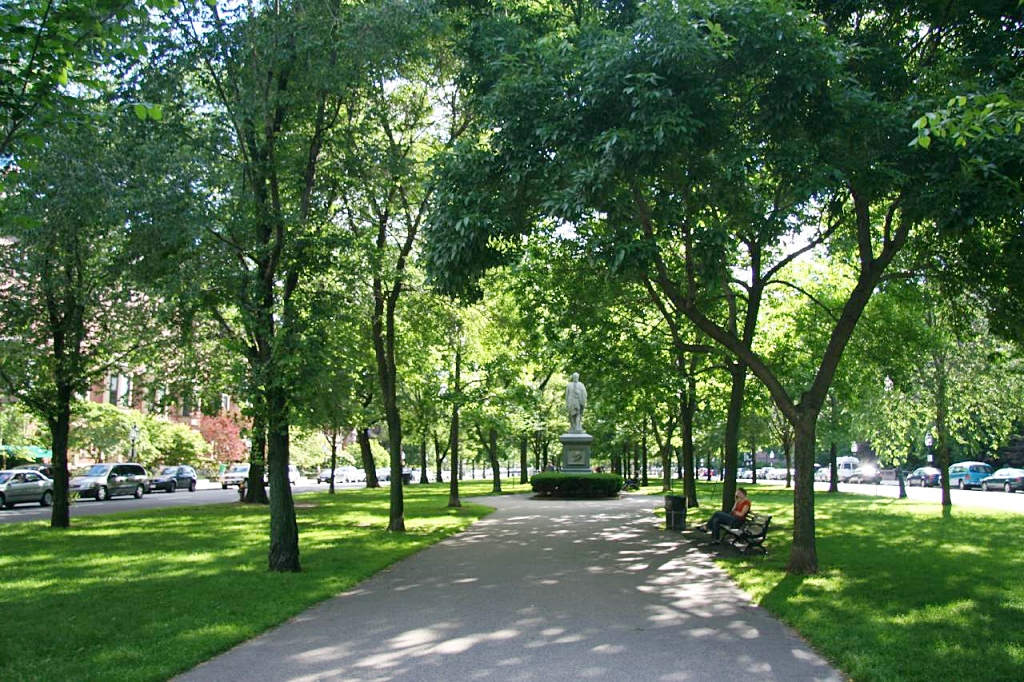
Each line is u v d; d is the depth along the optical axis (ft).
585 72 34.81
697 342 68.44
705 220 40.93
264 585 36.19
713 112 34.40
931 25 40.24
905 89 39.01
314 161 45.60
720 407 94.12
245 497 107.55
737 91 36.50
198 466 196.85
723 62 33.78
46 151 39.32
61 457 68.03
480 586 37.32
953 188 33.12
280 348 40.37
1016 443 180.14
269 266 42.96
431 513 80.74
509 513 81.76
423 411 99.60
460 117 64.90
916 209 35.01
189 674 22.57
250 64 42.34
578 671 22.72
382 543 53.83
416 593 35.53
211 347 56.29
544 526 67.10
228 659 24.21
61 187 40.11
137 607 31.01
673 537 58.29
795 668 23.07
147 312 61.57
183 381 56.18
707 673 22.52
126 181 40.78
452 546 53.16
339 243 43.88
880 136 35.04
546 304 64.08
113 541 55.52
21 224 26.48
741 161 35.06
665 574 40.88
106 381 145.69
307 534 60.39
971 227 34.09
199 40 41.81
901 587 35.01
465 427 123.65
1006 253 39.40
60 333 67.56
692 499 88.43
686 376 71.15
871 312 67.67
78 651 24.49
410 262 63.26
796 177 34.32
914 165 35.17
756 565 43.32
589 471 115.24
